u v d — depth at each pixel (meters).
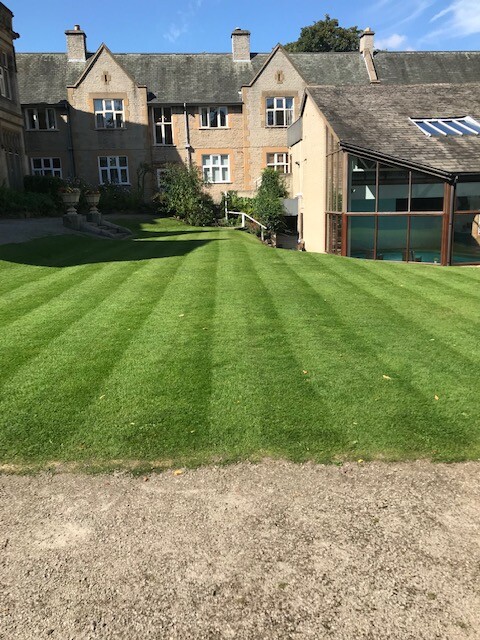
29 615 2.86
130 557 3.27
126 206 29.31
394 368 6.10
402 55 33.34
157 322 7.87
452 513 3.63
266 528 3.51
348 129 18.14
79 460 4.29
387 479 4.01
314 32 55.84
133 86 29.95
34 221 19.98
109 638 2.72
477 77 32.09
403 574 3.09
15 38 24.75
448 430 4.67
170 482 4.01
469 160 16.66
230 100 30.73
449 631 2.72
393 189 17.19
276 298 9.49
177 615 2.85
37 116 30.00
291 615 2.83
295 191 27.22
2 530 3.53
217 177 31.58
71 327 7.59
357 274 12.24
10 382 5.69
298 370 6.02
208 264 12.91
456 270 13.52
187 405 5.15
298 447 4.43
